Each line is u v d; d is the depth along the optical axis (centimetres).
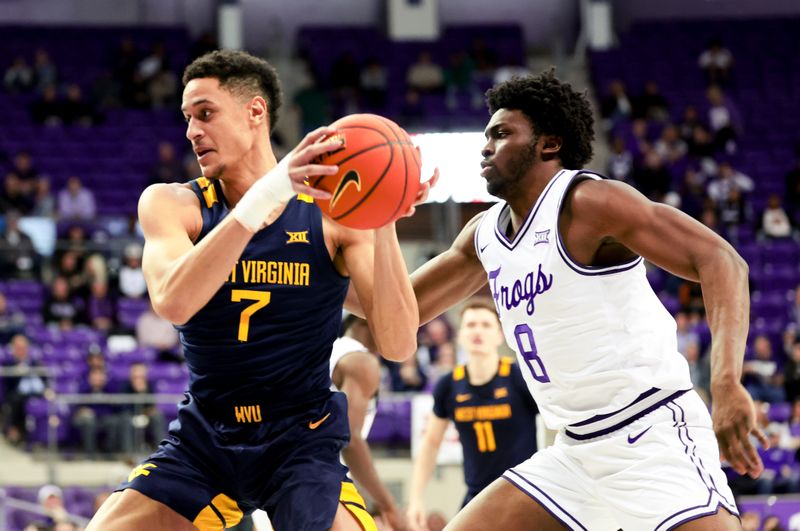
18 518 995
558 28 2619
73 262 1583
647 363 395
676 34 2481
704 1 2605
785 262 1855
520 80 414
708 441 398
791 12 2608
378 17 2595
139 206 396
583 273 393
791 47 2456
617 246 397
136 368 1259
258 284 391
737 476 1137
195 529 397
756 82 2369
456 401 677
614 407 396
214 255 351
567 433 414
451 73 2308
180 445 402
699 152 2138
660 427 393
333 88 2269
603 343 396
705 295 373
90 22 2517
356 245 402
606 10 2517
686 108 2284
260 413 399
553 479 418
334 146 354
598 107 2320
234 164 398
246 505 409
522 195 415
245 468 396
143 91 2225
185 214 395
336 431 407
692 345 1438
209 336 393
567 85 416
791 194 2047
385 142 367
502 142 412
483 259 427
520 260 407
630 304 396
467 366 678
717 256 373
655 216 381
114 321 1562
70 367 1380
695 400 402
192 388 404
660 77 2375
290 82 2384
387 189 365
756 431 350
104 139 2112
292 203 400
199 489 396
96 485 1160
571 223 395
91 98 2212
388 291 387
